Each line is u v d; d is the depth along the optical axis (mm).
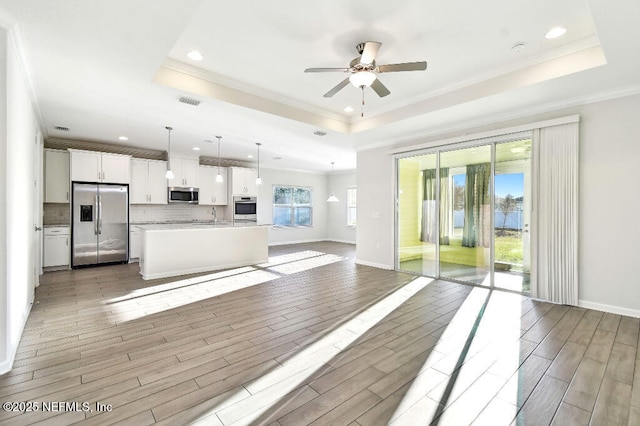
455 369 2279
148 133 5543
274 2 2361
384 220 6031
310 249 8844
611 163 3475
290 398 1938
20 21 2234
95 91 3543
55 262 5672
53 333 2910
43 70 3018
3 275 2189
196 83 3584
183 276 5285
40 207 5082
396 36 2824
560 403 1884
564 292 3762
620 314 3402
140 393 1982
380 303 3850
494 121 4422
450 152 5098
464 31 2748
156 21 2275
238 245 6160
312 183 10883
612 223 3471
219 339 2801
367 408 1844
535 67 3248
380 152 6098
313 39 2893
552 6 2406
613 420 1729
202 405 1867
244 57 3250
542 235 3918
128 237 6500
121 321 3223
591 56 2920
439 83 3834
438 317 3350
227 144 6445
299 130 5152
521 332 2939
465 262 4961
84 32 2398
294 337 2850
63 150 5930
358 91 4121
